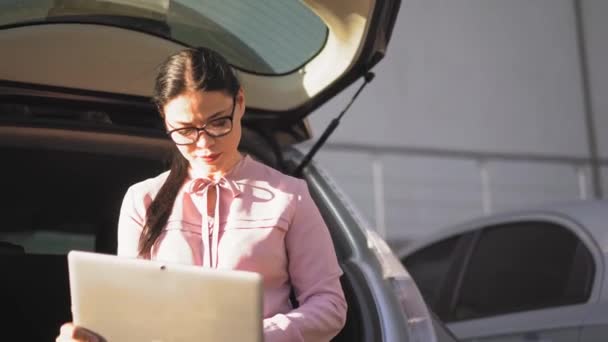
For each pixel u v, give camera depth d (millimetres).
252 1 3398
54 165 3789
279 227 2799
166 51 3566
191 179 2891
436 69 12367
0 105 3623
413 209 12047
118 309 2547
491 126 12547
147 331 2531
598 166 13062
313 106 3756
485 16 12703
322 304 2758
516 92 12742
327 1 3266
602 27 13273
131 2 3430
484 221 6309
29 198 4008
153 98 2785
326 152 11672
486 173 12406
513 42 12836
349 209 3688
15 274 3730
